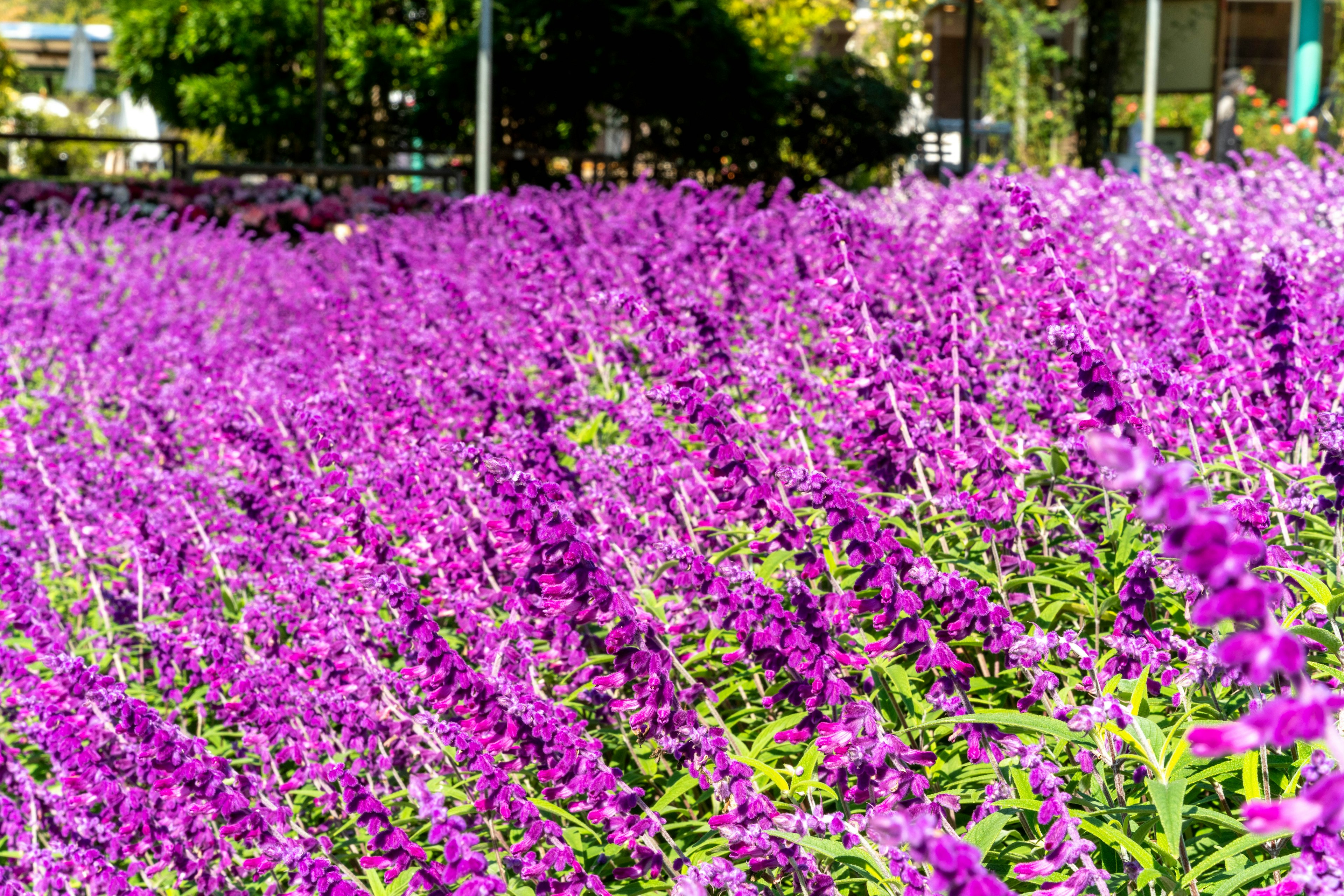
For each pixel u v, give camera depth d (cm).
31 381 737
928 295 529
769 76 2578
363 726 332
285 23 3747
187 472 497
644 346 518
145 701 418
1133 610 270
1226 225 739
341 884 249
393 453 455
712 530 369
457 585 364
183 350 647
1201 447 380
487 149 1667
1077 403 349
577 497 384
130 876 334
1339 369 367
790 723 301
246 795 311
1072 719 225
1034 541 390
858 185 2798
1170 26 2855
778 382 477
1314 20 2283
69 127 5919
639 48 2484
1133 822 237
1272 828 96
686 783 281
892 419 349
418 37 3822
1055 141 2709
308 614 384
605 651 354
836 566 352
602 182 2278
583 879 246
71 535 448
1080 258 554
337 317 660
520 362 586
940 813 234
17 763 353
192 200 2041
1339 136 2106
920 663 242
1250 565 259
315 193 2159
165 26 3941
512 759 293
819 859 262
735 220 802
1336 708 98
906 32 3438
